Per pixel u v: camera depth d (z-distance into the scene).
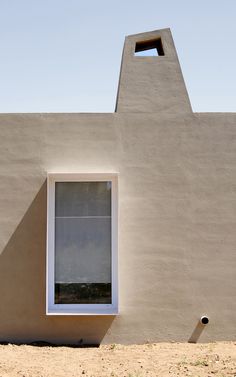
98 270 10.77
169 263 10.80
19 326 10.70
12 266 10.77
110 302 10.73
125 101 11.16
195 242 10.86
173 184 10.92
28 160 10.88
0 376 8.21
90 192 10.87
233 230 10.89
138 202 10.88
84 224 10.82
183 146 10.98
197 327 10.76
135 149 10.95
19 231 10.80
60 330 10.70
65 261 10.77
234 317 10.78
